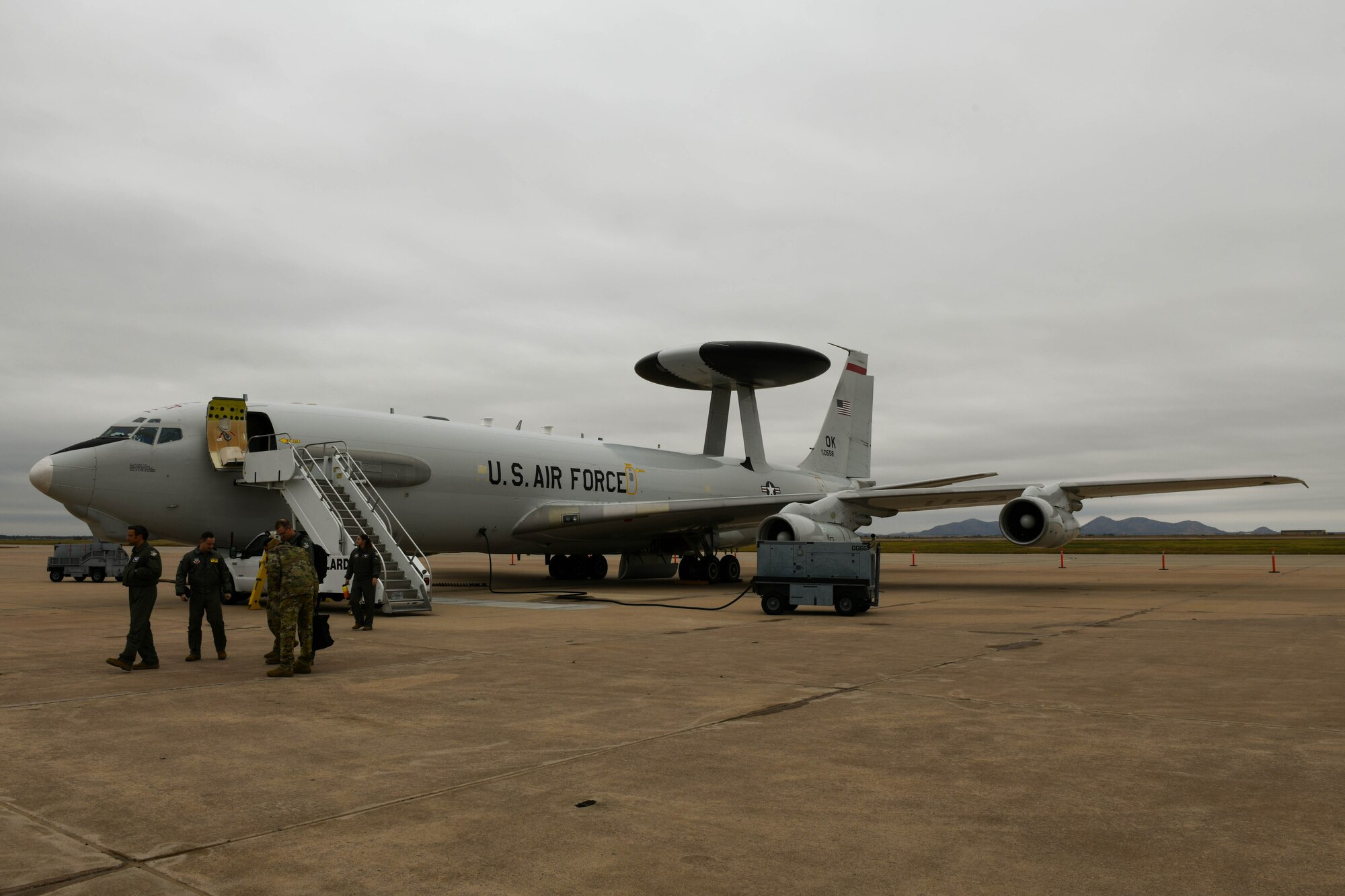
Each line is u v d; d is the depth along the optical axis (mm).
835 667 10180
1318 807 5074
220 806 5125
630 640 12875
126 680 9461
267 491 20500
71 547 31969
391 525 22000
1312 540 109562
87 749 6441
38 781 5625
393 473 21750
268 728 7105
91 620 16094
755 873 4145
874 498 22094
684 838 4605
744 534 30969
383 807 5094
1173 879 4066
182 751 6383
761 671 9945
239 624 15273
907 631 14062
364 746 6508
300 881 4059
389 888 3980
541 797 5273
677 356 31609
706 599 21422
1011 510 21734
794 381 34344
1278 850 4426
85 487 18375
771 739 6680
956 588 25156
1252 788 5430
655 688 8883
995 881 4047
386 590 17359
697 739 6684
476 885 4016
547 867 4215
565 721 7324
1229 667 10164
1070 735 6801
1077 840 4570
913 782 5574
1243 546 79688
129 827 4766
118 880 4059
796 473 35562
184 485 19438
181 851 4426
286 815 4969
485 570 38562
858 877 4098
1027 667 10211
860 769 5871
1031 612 17406
